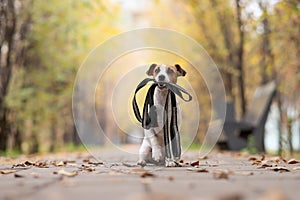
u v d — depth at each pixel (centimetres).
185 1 1744
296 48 1558
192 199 282
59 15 1513
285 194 308
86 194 317
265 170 537
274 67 1708
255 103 1431
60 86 1794
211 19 1817
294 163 659
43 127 1847
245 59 1909
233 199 283
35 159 905
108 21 1719
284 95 2112
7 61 1440
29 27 1520
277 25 1467
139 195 298
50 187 362
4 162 789
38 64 1706
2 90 1440
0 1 1392
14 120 1585
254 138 1281
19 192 332
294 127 1848
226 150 1429
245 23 1664
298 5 1040
